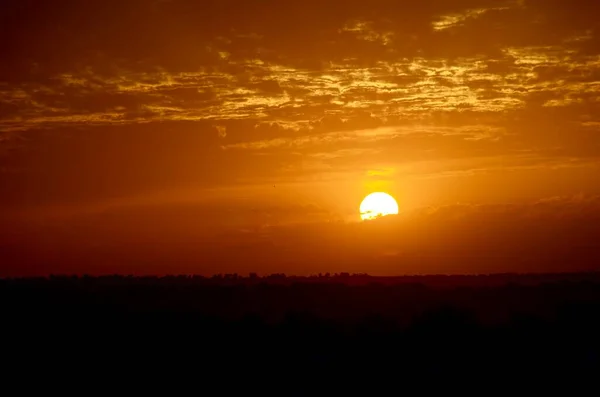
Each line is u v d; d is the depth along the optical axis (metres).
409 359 55.34
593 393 47.12
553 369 51.59
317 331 64.44
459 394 47.53
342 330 66.56
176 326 69.50
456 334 60.91
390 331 63.69
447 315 63.75
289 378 52.12
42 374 54.44
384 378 50.91
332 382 50.78
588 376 50.06
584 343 58.81
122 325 71.56
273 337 63.31
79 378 53.25
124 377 53.31
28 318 77.00
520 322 65.12
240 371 53.91
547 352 55.81
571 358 53.97
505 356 55.16
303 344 61.44
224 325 68.88
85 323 73.19
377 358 55.62
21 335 67.69
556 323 66.06
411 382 49.97
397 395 47.78
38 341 65.19
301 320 66.69
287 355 57.88
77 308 85.56
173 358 57.94
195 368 54.91
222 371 54.06
